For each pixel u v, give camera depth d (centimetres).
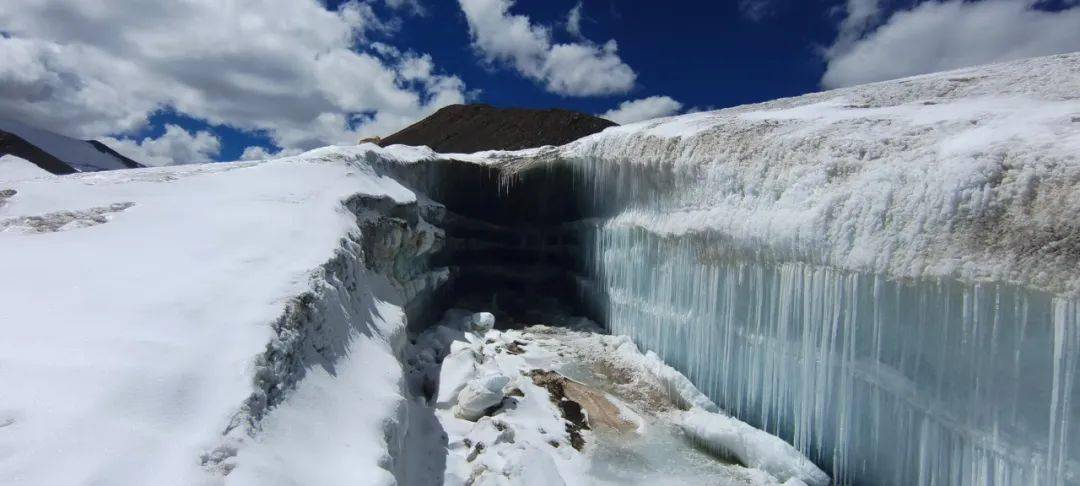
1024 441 470
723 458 744
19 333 409
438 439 696
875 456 606
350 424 490
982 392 499
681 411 872
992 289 489
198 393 389
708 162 891
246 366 427
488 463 653
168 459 329
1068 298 439
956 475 522
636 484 675
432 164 1420
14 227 661
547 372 973
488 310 1417
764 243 743
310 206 844
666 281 998
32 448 305
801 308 689
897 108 813
